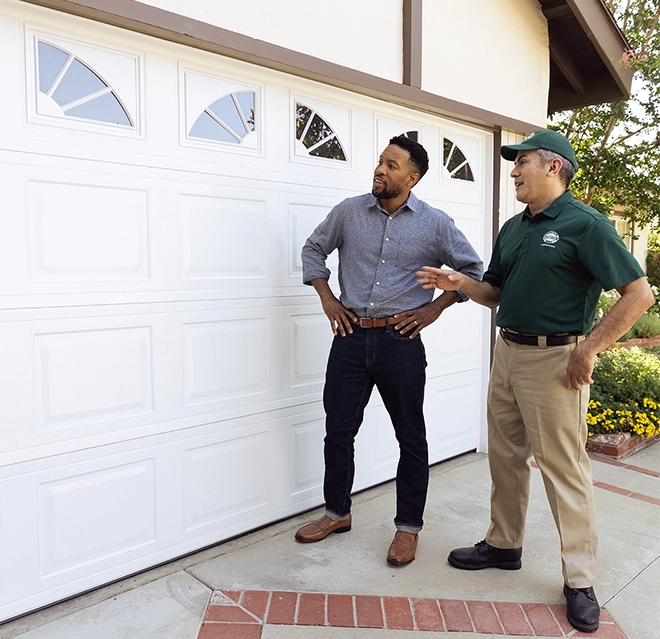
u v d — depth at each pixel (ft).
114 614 7.41
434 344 12.70
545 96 14.43
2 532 7.10
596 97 15.26
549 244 7.39
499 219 13.71
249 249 9.33
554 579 8.47
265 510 9.91
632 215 24.09
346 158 10.77
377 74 10.63
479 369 13.99
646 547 9.49
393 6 10.82
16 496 7.19
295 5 9.27
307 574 8.43
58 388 7.45
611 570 8.77
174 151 8.35
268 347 9.71
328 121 10.42
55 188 7.27
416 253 8.75
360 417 9.40
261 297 9.53
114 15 7.13
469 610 7.66
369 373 9.03
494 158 13.58
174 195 8.38
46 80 7.17
